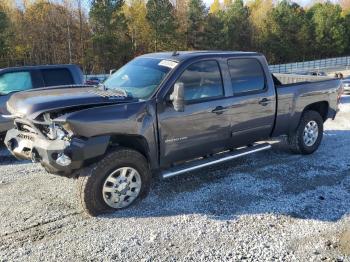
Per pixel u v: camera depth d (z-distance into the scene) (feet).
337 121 35.50
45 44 180.45
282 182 18.97
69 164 14.32
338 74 26.86
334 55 271.90
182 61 17.11
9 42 160.76
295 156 23.15
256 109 19.61
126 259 12.65
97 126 14.53
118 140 15.87
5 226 14.74
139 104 15.66
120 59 177.58
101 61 173.27
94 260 12.61
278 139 24.52
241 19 233.76
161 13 188.96
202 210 15.97
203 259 12.62
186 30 205.77
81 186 14.94
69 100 14.87
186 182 18.85
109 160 15.11
